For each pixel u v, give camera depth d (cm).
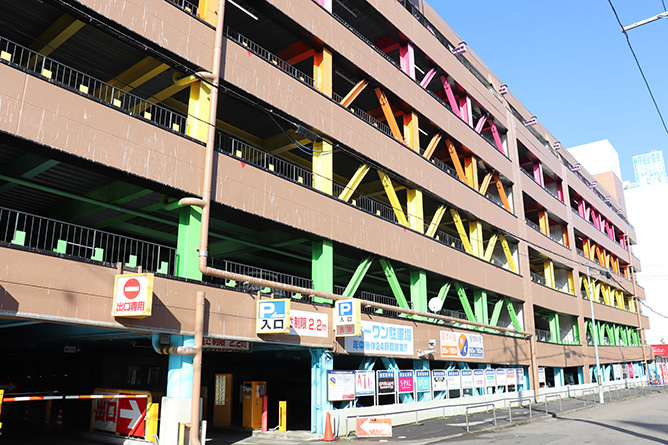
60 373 2681
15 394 2022
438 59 3031
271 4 1947
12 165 1584
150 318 1392
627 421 2247
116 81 1827
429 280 3111
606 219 6106
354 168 2802
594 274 5219
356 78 2470
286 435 1883
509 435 1861
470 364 3516
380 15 2559
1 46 1714
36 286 1186
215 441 1800
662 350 7275
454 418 2486
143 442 1569
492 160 3522
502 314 3822
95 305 1291
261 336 1716
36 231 2147
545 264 4356
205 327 1545
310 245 2466
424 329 2552
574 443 1600
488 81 3784
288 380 3419
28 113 1240
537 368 3650
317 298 1995
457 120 3141
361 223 2228
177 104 2064
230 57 1772
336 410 1961
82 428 2036
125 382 2650
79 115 1341
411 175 2609
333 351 1995
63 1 1352
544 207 4322
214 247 2423
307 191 1986
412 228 2625
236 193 1705
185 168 1573
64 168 1631
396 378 2331
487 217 3319
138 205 1864
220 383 2273
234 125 2312
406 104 2691
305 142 2322
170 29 1594
